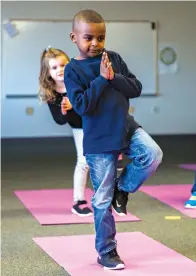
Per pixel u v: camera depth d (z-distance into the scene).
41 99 4.31
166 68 11.77
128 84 2.87
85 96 2.78
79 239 3.74
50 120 11.50
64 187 5.95
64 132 11.58
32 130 11.45
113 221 3.02
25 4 11.20
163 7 11.64
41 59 4.31
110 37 11.52
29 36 11.25
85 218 4.39
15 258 3.35
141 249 3.42
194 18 11.74
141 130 2.96
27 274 3.04
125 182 2.94
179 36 11.74
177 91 11.84
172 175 6.67
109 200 2.97
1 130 11.34
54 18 11.29
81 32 2.81
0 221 4.38
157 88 11.77
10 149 9.64
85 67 2.88
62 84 4.25
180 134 11.90
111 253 3.03
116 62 2.94
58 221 4.30
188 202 4.72
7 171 7.20
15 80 11.29
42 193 5.58
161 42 11.70
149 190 5.60
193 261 3.19
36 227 4.16
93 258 3.27
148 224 4.18
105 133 2.87
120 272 2.97
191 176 6.58
